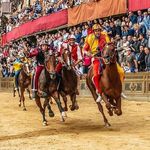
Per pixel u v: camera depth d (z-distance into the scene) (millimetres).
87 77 14805
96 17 29547
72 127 14984
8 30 51875
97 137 12656
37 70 15508
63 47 16062
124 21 25188
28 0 53969
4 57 44250
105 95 13422
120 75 13391
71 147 11234
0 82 42562
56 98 15094
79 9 31906
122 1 26625
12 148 11305
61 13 35188
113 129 14117
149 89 21719
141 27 22906
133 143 11523
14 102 26578
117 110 13211
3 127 15422
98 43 13836
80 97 26969
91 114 18375
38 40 36531
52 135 13328
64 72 15609
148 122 15398
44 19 39156
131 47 23047
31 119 17578
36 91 15539
